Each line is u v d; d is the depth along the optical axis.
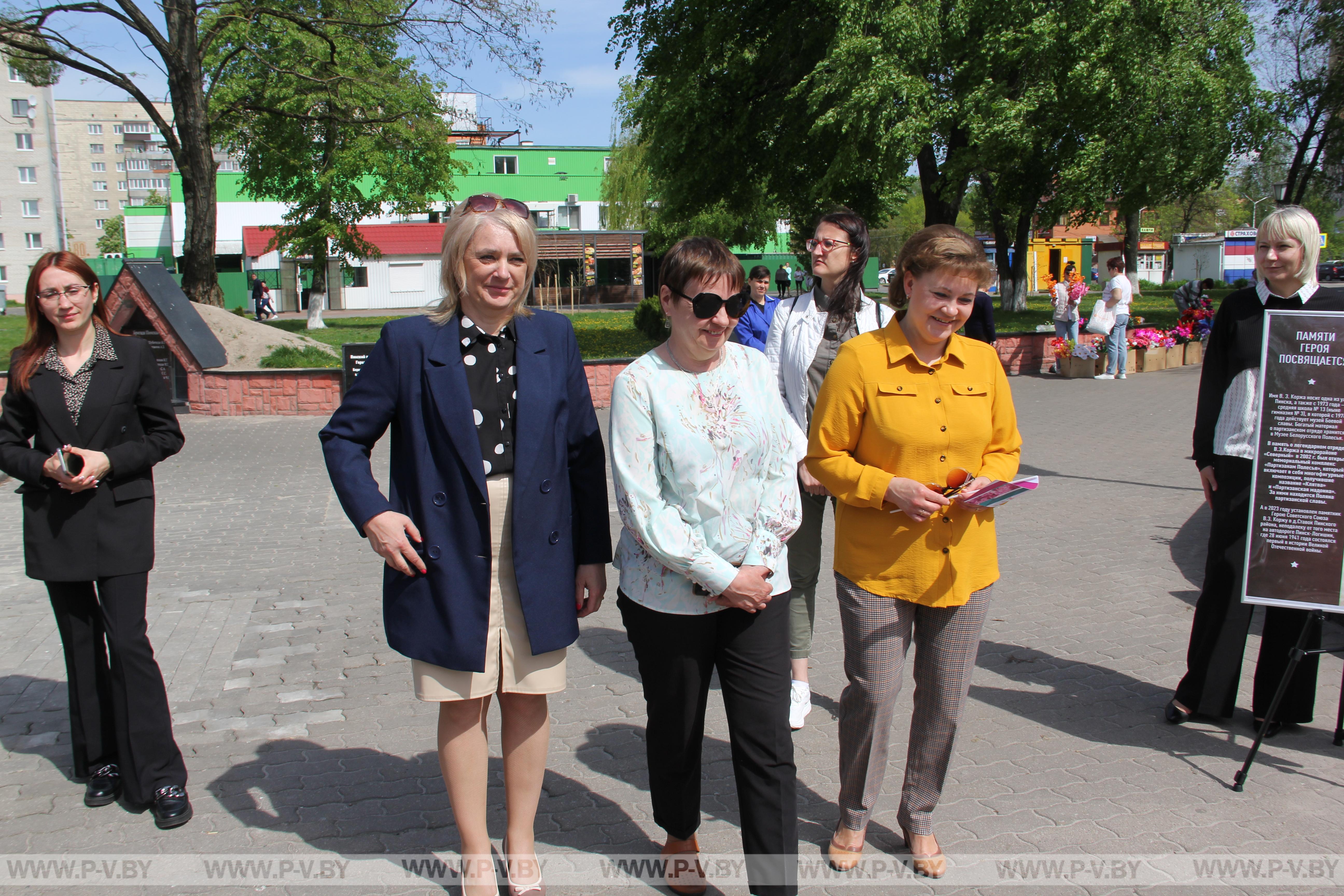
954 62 18.22
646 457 2.65
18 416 3.30
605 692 4.47
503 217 2.63
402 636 2.69
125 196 127.56
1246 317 3.83
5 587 6.19
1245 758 3.72
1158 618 5.32
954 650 2.90
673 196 22.94
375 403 2.70
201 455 11.05
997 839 3.17
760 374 2.82
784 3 20.39
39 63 19.08
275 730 4.09
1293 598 3.55
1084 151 17.66
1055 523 7.46
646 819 3.35
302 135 28.42
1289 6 28.41
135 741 3.33
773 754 2.66
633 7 22.14
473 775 2.79
